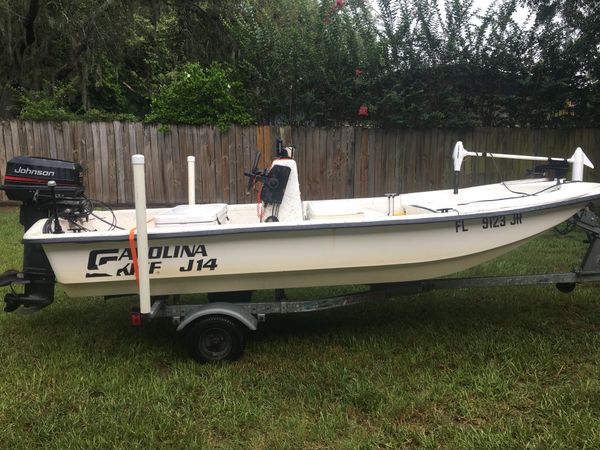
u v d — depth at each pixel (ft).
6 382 10.17
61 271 10.68
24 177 12.54
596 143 28.71
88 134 28.91
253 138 29.25
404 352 11.46
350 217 12.64
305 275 11.40
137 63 45.11
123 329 13.12
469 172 29.48
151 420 8.87
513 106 28.50
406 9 27.63
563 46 26.94
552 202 11.84
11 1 32.22
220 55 38.73
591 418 8.57
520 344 11.57
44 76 36.78
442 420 8.83
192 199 15.16
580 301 14.39
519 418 8.79
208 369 10.82
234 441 8.38
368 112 28.60
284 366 10.97
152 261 10.68
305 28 29.40
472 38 27.43
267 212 12.64
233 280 11.24
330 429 8.54
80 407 9.30
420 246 11.37
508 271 17.40
